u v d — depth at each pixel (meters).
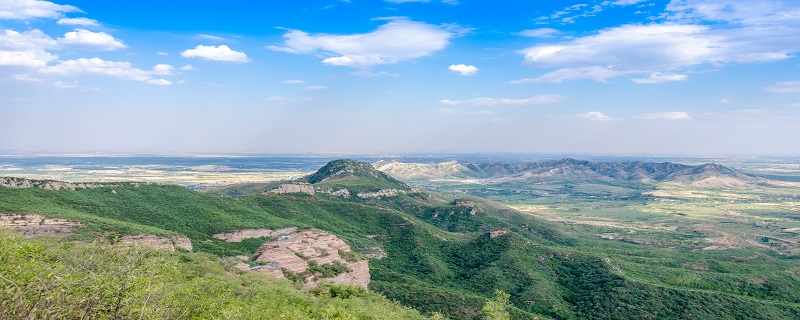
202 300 45.16
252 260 124.62
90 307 28.02
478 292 158.88
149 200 186.38
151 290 32.28
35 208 135.38
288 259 122.25
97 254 32.19
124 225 135.50
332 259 131.75
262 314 57.06
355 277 133.38
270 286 91.62
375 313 86.94
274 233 184.00
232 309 50.19
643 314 131.50
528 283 162.88
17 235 31.27
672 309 132.62
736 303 134.00
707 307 131.38
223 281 81.62
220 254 144.88
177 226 168.12
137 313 30.44
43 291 26.22
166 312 34.62
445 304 130.12
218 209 196.75
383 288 140.25
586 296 151.62
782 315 128.38
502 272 173.88
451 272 185.50
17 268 26.86
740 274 177.50
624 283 150.88
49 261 32.72
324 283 114.19
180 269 87.06
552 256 192.12
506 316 93.50
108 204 171.12
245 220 189.38
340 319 73.00
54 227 122.88
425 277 175.50
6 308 24.56
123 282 29.36
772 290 161.62
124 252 32.84
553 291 157.25
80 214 138.00
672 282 168.50
